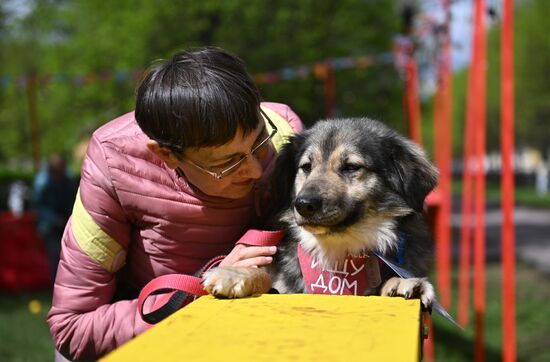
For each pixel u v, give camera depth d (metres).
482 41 5.84
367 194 3.21
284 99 16.77
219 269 2.41
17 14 17.73
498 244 16.03
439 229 7.95
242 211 2.90
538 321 8.15
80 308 2.68
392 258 3.02
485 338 7.28
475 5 5.90
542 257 13.57
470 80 6.68
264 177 3.11
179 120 2.44
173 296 2.56
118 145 2.72
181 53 2.64
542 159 47.31
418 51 9.51
